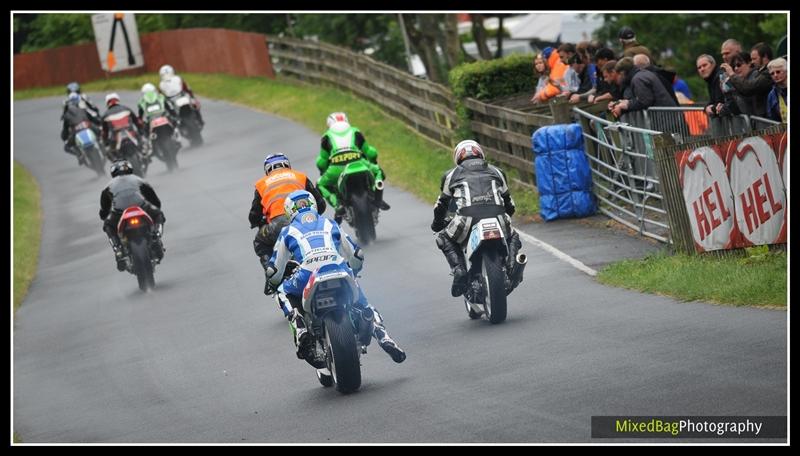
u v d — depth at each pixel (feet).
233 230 203.62
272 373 111.55
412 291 139.44
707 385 82.74
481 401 87.92
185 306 152.46
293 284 95.61
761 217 129.49
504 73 236.02
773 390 79.25
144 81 501.97
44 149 368.27
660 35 428.56
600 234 160.66
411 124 290.35
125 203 163.02
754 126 144.46
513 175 212.84
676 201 137.18
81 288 179.63
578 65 196.13
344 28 473.26
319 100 357.00
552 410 82.48
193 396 108.27
